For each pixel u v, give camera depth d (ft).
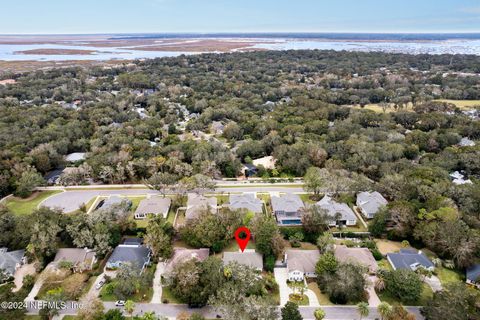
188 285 159.84
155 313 156.25
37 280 176.65
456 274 181.57
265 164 330.95
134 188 286.46
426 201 223.92
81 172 289.33
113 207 222.28
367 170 293.43
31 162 298.15
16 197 269.03
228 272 165.37
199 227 202.08
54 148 335.67
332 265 170.50
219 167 311.88
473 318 144.25
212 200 251.19
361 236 215.31
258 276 171.12
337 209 231.50
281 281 177.37
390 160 309.63
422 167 276.62
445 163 296.51
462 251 179.63
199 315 146.20
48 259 190.49
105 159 305.12
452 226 190.08
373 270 180.04
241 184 291.38
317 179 257.55
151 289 171.63
